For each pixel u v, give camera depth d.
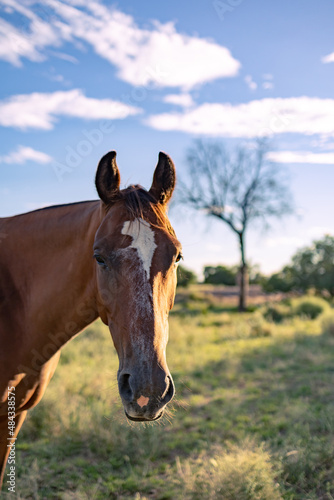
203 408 5.05
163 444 3.91
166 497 3.02
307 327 12.05
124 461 3.66
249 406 5.08
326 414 4.38
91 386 5.36
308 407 4.71
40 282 2.26
